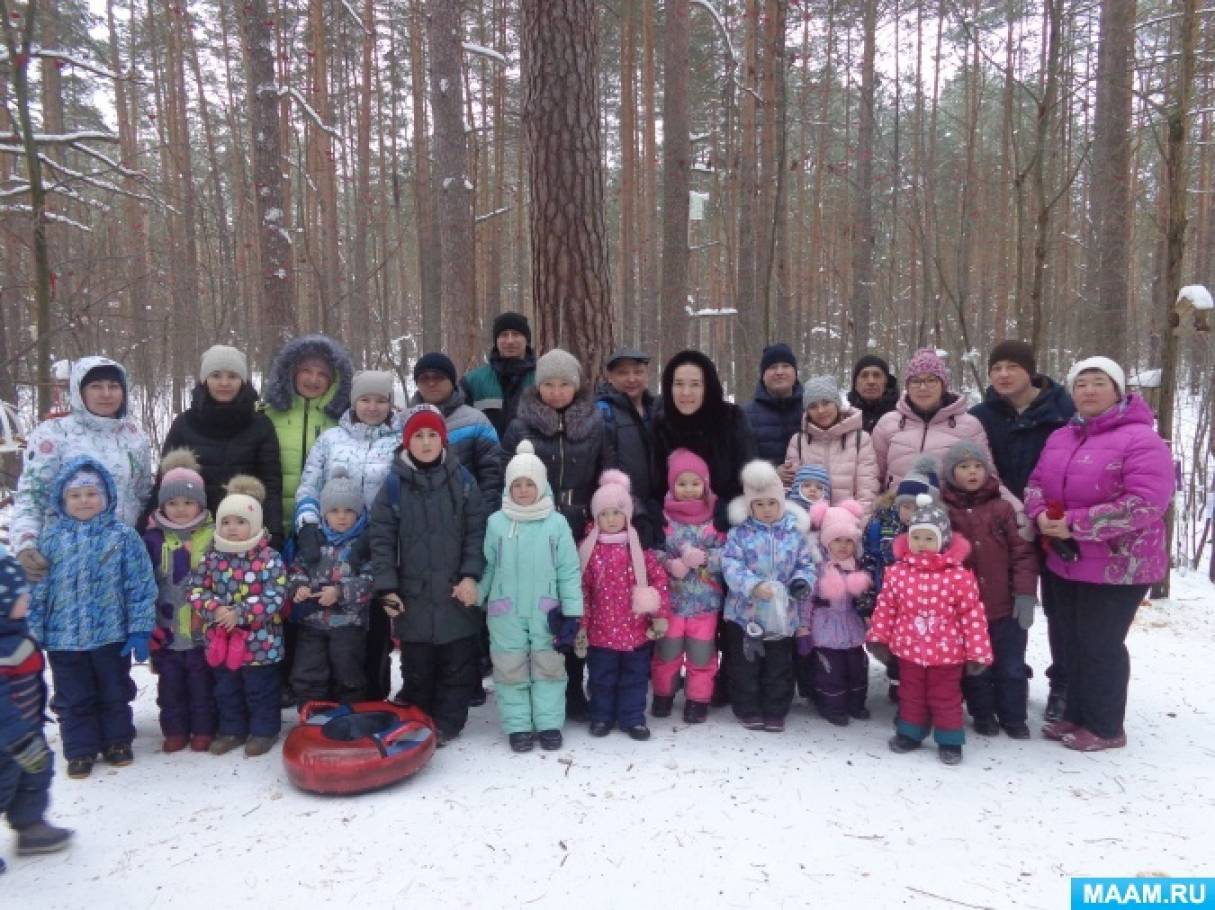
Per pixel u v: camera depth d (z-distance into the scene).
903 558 3.56
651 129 12.86
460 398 4.08
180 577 3.50
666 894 2.45
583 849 2.69
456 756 3.44
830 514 3.74
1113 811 2.98
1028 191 10.52
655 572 3.71
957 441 3.84
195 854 2.68
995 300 18.70
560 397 3.78
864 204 13.02
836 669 3.78
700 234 20.44
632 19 13.16
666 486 3.97
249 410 3.73
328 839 2.76
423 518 3.46
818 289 21.06
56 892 2.48
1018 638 3.66
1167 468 3.34
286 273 7.71
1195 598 6.26
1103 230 6.95
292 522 3.83
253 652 3.44
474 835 2.78
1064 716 3.69
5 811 2.66
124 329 12.48
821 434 4.04
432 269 12.05
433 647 3.60
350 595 3.52
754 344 9.79
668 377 3.93
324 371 3.91
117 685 3.36
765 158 9.69
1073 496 3.49
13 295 8.71
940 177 16.39
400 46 15.06
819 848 2.71
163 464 3.59
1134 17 6.90
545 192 5.25
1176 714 3.94
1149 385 6.11
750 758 3.41
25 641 2.70
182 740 3.54
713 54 13.86
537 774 3.25
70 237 10.57
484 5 15.09
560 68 5.15
